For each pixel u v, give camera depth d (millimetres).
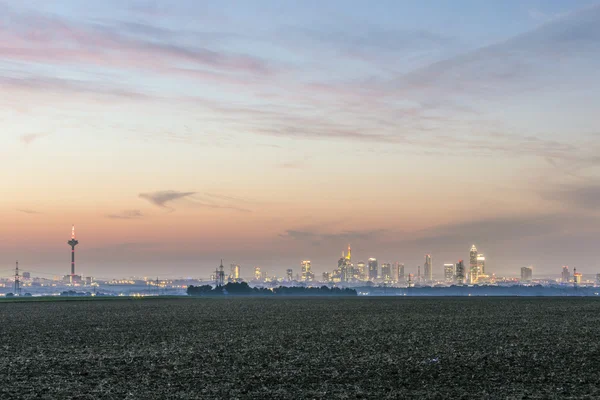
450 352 46031
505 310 119875
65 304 165500
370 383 33375
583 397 29688
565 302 178375
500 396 29969
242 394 30750
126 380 34750
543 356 43469
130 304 166250
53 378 35562
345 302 188000
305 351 47062
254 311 119438
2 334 65312
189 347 50625
